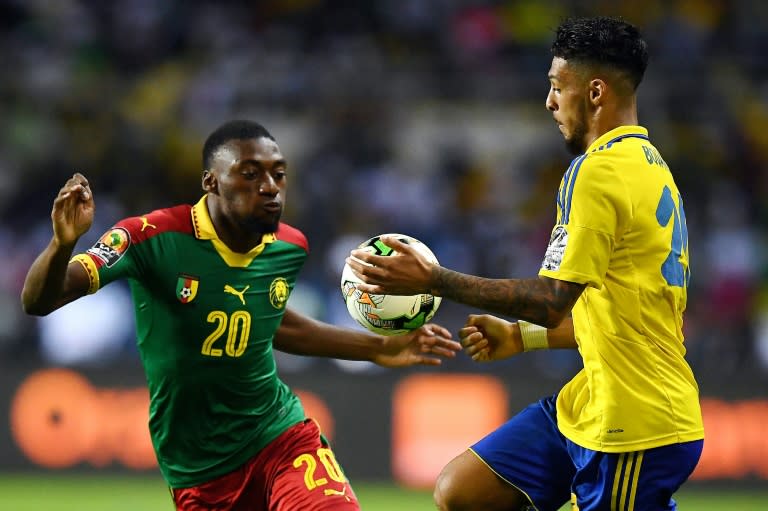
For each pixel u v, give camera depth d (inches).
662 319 626.2
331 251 1831.9
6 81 2204.7
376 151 2095.2
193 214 685.3
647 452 621.6
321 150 2084.2
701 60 2257.6
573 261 596.7
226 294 680.4
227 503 705.6
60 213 592.7
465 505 703.1
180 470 705.0
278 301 705.6
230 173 668.1
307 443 707.4
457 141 2137.1
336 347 759.7
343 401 1531.7
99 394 1519.4
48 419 1521.9
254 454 699.4
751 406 1498.5
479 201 2044.8
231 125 683.4
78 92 2193.7
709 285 1818.4
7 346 1670.8
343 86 2180.1
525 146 2149.4
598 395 634.8
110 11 2378.2
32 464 1517.0
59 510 1296.8
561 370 1584.6
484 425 1514.5
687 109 2164.1
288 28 2367.1
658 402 619.2
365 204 1983.3
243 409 695.7
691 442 627.5
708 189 2037.4
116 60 2324.1
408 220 1955.0
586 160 609.9
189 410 692.1
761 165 2132.1
